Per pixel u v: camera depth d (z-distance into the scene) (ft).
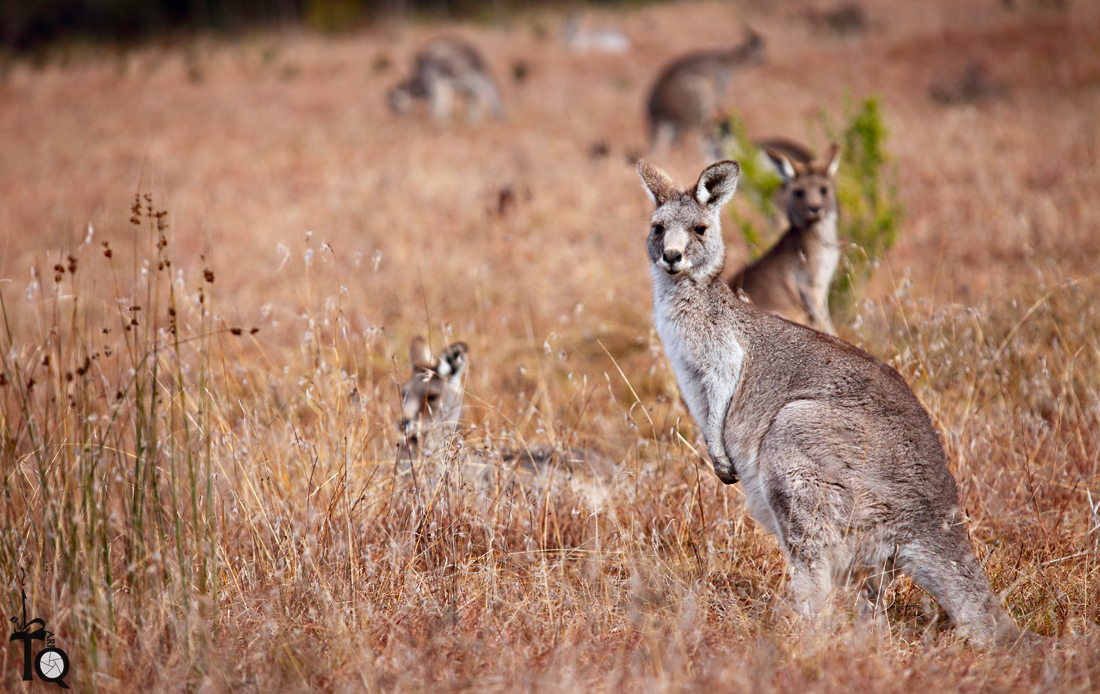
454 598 24.29
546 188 82.02
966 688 20.17
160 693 20.45
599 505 29.73
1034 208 61.82
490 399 39.47
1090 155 74.13
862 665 20.83
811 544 23.58
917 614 25.91
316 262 64.39
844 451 23.73
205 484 27.86
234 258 66.90
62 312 54.85
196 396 34.19
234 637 22.59
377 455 32.68
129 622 22.84
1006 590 23.93
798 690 19.31
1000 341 37.86
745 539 28.84
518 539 28.45
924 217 63.98
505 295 57.62
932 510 23.40
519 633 22.97
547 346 34.01
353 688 20.27
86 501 24.16
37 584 22.90
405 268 61.87
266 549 26.68
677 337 27.91
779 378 26.27
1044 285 43.52
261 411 33.86
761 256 45.62
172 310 28.04
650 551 26.84
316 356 36.06
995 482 30.01
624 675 20.48
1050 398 34.47
